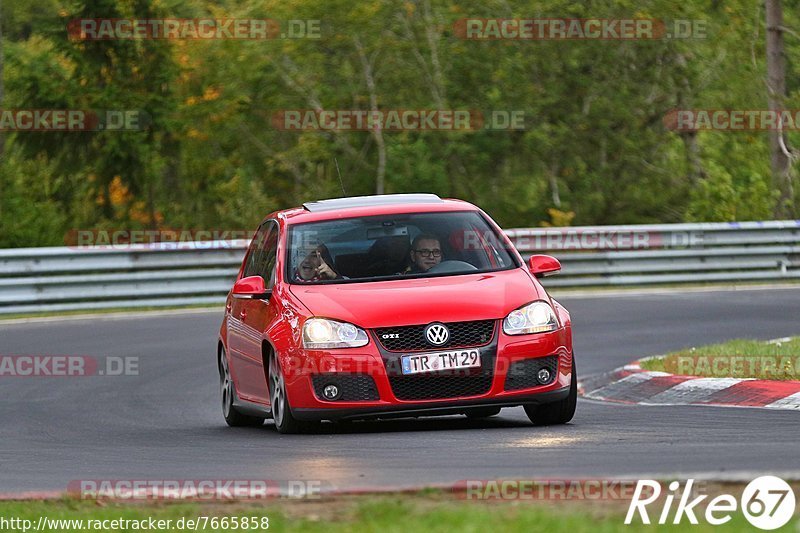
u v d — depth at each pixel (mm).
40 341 61500
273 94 143625
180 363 54156
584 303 71875
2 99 114875
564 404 32812
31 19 161875
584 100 130500
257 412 35656
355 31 131500
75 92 128000
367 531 18516
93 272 74875
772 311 64875
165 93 133250
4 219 107750
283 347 32375
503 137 132625
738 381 37844
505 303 32281
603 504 20156
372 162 141000
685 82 129250
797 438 27047
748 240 82562
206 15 158750
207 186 149625
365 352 31391
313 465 26578
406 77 133500
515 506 20094
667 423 31719
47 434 37156
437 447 28375
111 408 43250
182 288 75938
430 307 31844
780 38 105625
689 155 131250
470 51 130875
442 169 131500
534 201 133125
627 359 50875
